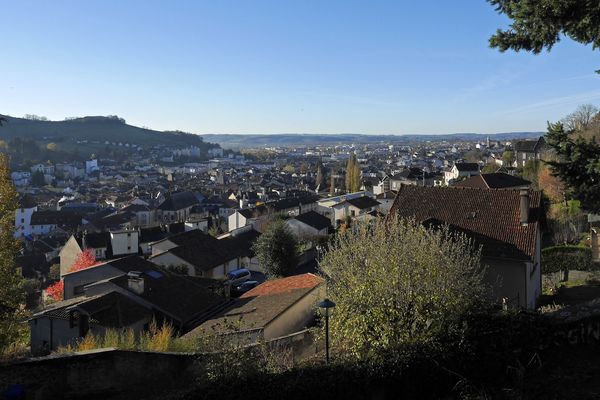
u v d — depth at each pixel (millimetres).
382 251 13883
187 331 24094
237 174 171000
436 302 12727
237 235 50938
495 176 52000
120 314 23453
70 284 31594
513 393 9438
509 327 10914
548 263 29859
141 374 12578
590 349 11312
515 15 10898
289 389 9781
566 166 11867
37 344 23531
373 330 13023
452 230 23297
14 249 16266
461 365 10289
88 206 109562
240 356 10664
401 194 26703
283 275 38656
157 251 43750
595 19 10172
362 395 9992
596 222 37406
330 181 130500
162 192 124312
